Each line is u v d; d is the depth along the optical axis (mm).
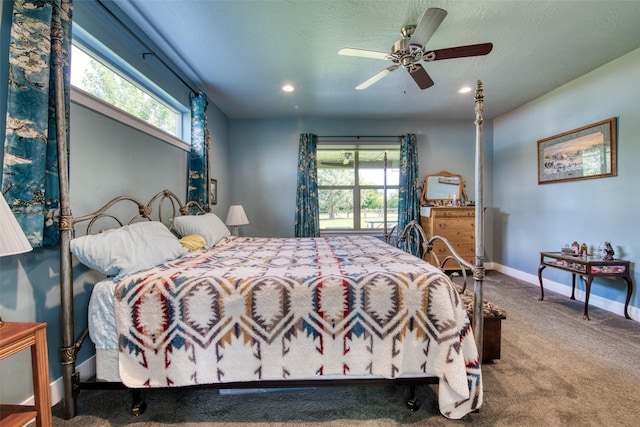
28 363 1322
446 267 3969
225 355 1335
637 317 2514
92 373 1651
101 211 1670
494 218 4516
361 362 1350
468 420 1350
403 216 4406
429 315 1355
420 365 1360
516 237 4055
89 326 1358
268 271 1514
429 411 1424
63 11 1397
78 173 1623
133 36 2037
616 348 2020
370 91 3357
